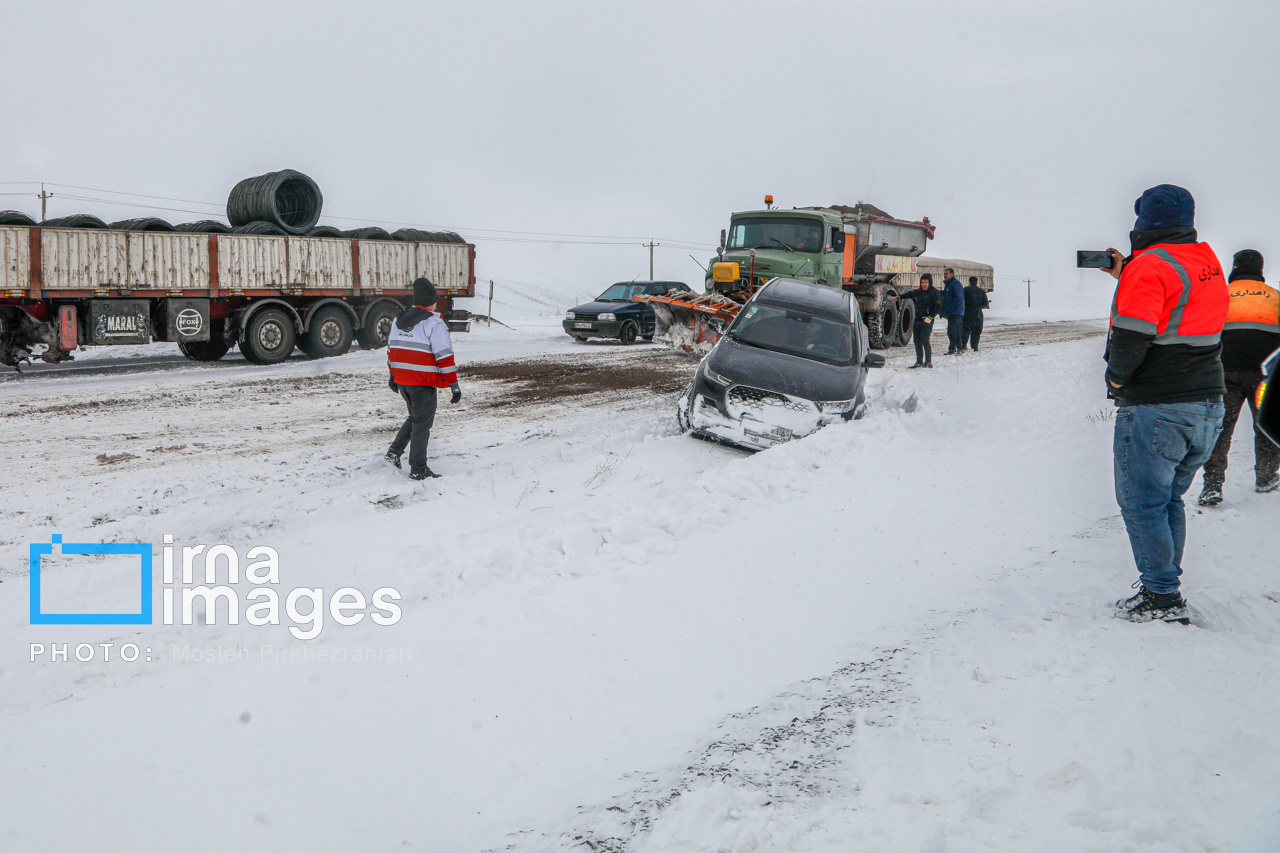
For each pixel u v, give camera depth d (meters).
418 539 5.38
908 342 21.25
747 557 4.84
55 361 13.72
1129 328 3.57
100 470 7.25
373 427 9.52
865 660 3.48
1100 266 4.04
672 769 2.71
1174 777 2.45
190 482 6.90
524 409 10.93
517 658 3.63
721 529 5.38
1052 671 3.18
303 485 6.88
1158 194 3.70
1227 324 5.17
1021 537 5.06
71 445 8.20
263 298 16.09
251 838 2.44
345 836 2.45
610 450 8.33
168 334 14.91
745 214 16.94
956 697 3.04
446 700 3.26
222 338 16.27
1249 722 2.73
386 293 18.25
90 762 2.85
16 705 3.27
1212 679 3.06
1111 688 3.01
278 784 2.71
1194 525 4.93
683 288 22.36
